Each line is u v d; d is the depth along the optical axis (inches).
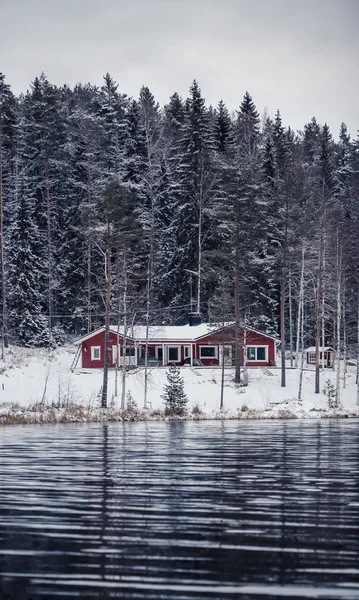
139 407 2289.6
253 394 2512.3
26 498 763.4
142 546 570.9
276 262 3100.4
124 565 521.0
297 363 3019.2
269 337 3097.9
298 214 2731.3
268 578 491.5
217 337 2561.5
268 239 3260.3
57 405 2159.2
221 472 948.0
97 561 530.6
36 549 562.9
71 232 3250.5
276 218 3193.9
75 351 3181.6
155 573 502.9
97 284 3189.0
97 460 1077.1
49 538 596.4
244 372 2645.2
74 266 3250.5
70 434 1540.4
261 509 707.4
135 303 2568.9
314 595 459.2
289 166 2878.9
